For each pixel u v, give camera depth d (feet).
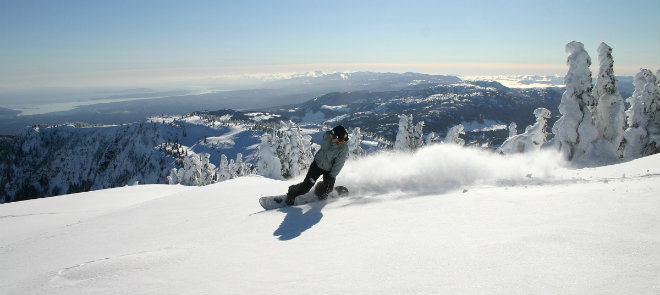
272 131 118.11
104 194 50.21
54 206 41.55
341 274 8.38
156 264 11.44
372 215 14.29
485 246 8.75
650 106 51.55
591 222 9.46
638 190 11.93
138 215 23.08
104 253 15.07
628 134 52.49
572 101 45.24
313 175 18.99
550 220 10.25
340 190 19.63
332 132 18.28
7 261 16.39
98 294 9.39
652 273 6.10
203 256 11.82
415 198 16.39
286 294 7.54
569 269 6.79
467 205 13.46
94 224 22.27
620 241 7.77
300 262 9.85
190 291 8.69
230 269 10.09
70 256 15.56
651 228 8.35
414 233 10.92
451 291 6.59
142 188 55.93
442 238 9.97
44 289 10.53
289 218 16.03
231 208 20.97
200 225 17.61
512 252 8.09
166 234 16.92
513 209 12.05
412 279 7.44
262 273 9.34
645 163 19.92
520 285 6.46
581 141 44.73
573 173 19.13
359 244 10.70
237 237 13.92
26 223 31.58
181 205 24.53
